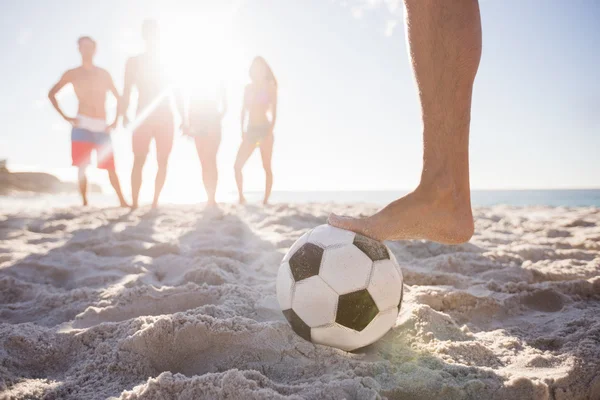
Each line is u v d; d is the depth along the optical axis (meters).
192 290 2.04
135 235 3.70
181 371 1.46
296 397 1.09
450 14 1.43
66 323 1.80
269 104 6.39
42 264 2.76
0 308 2.04
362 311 1.44
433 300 2.05
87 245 3.40
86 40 5.65
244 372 1.20
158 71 5.49
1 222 4.71
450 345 1.52
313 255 1.52
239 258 2.97
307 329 1.49
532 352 1.52
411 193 1.56
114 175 6.27
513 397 1.20
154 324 1.48
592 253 3.24
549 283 2.29
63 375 1.42
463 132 1.50
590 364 1.34
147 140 5.71
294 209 5.93
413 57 1.51
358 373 1.31
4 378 1.33
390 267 1.52
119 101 6.01
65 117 5.73
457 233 1.53
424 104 1.51
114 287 2.27
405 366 1.35
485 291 2.23
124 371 1.38
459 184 1.52
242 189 6.72
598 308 1.99
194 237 3.74
